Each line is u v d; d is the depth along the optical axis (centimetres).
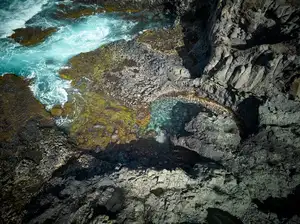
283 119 1593
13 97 2052
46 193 1498
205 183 1384
